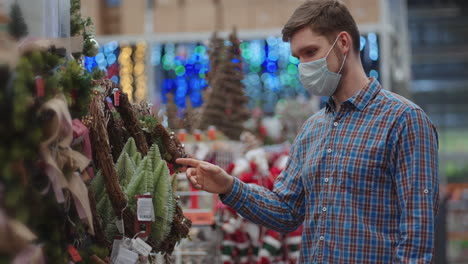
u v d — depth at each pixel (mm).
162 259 2568
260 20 8398
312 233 2178
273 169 5484
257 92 8367
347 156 2123
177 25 8469
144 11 8523
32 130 1607
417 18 17375
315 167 2189
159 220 2213
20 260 1534
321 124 2287
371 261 2055
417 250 1975
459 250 10961
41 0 1912
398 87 9008
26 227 1565
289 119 7289
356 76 2221
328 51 2189
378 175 2086
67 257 1835
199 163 2312
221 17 8469
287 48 8375
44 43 1791
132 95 8297
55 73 1791
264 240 5215
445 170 17484
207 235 4930
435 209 2035
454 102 17625
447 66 17578
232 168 5457
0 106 1544
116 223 2145
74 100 1900
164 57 8477
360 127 2143
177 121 5625
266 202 2336
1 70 1553
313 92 2254
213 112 6141
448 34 17359
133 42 8438
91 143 2109
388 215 2078
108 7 8586
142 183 2168
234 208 2312
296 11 2260
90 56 2318
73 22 2240
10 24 1729
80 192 1821
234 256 5258
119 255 2082
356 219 2080
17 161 1562
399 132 2074
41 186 1703
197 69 8430
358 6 8039
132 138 2369
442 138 17641
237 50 6355
